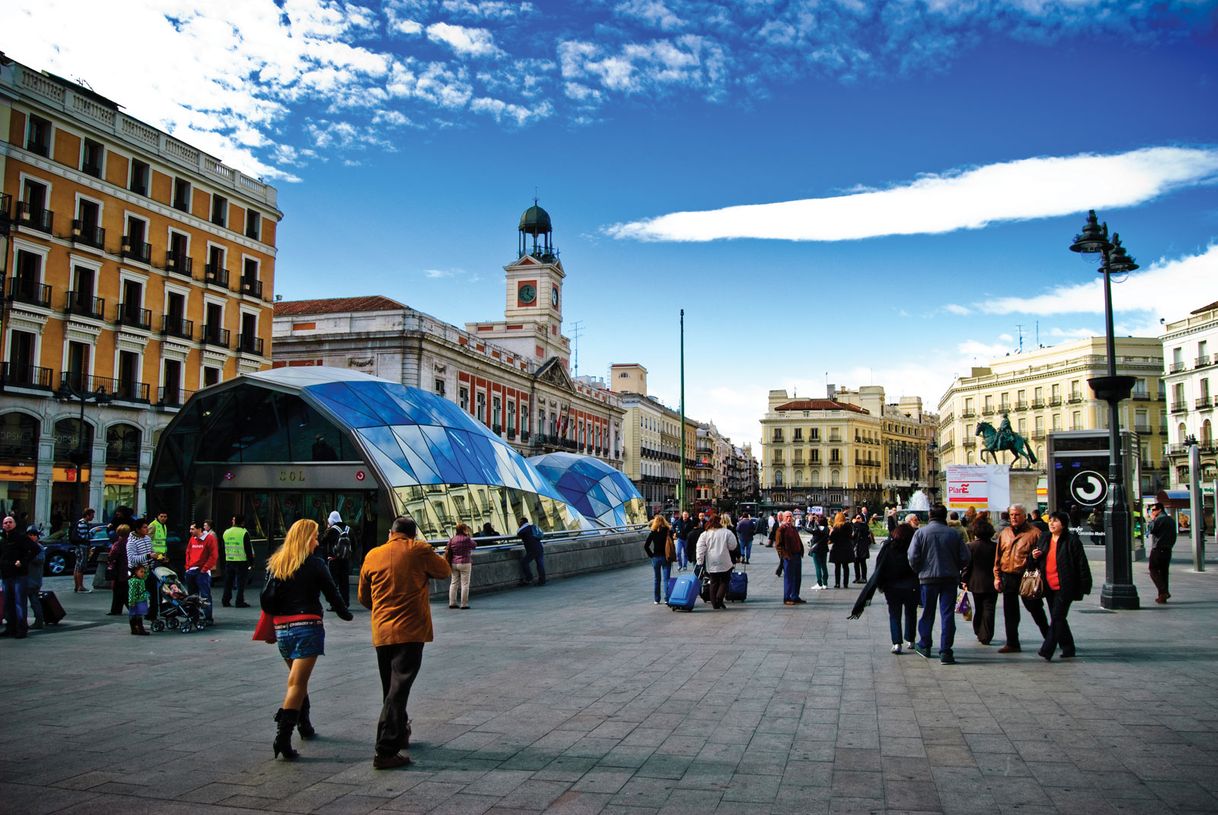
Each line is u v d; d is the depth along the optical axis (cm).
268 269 5197
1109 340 1546
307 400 2167
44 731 742
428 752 662
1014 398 9056
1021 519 1082
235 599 1898
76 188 3978
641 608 1731
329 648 1230
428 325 5559
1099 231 1543
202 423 2264
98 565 2222
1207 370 6338
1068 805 528
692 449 13575
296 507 2298
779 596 1914
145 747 689
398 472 2161
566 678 958
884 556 1116
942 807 528
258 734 730
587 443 8656
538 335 7788
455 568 1773
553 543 2669
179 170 4541
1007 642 1087
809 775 594
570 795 560
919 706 797
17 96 3697
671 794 559
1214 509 6116
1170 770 594
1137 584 2044
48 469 3834
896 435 14162
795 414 12850
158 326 4394
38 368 3803
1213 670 948
